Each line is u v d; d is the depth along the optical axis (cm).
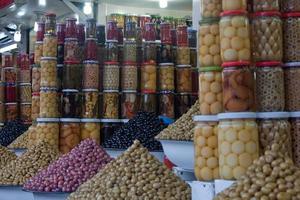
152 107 413
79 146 294
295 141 206
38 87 452
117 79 423
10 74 566
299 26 207
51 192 265
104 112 421
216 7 214
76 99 423
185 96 415
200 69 217
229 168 199
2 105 568
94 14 535
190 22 536
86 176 271
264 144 201
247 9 209
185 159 265
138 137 349
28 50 648
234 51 202
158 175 235
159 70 416
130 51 420
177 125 289
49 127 416
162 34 416
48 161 326
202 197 208
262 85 204
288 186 166
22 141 444
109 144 353
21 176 310
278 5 208
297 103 206
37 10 543
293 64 207
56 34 428
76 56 426
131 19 511
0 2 541
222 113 204
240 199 167
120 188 226
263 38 205
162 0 530
